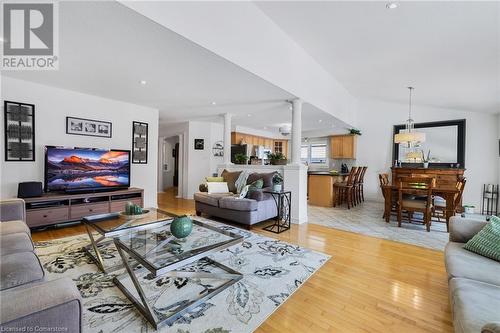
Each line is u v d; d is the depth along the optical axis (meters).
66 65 2.74
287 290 1.89
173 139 9.20
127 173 4.29
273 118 5.97
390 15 2.60
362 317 1.58
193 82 3.28
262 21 2.96
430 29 2.70
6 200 2.23
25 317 0.68
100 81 3.31
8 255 1.47
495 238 1.64
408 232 3.54
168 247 1.97
